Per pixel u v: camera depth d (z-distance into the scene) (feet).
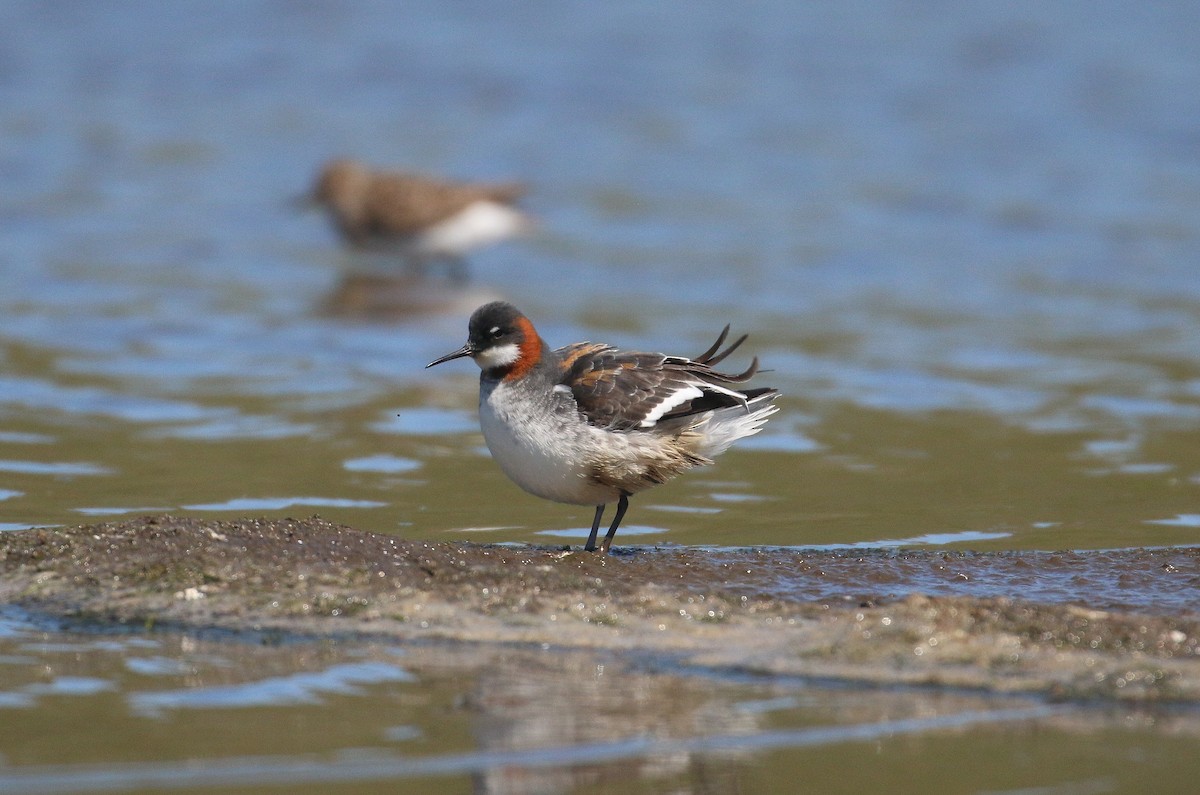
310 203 87.86
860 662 29.30
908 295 72.28
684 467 37.91
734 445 49.39
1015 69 117.50
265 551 33.86
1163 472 46.06
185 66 121.08
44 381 54.95
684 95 114.93
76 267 75.20
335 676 28.60
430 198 84.48
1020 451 48.57
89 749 25.08
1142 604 32.91
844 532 40.16
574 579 33.24
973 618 30.53
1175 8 129.59
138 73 119.44
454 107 113.50
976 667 28.94
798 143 104.42
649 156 102.27
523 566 34.19
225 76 119.44
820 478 45.70
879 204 90.79
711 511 42.32
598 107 112.78
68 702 27.09
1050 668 28.78
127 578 32.65
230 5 133.39
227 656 29.55
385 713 26.89
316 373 58.39
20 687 27.76
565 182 96.99
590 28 129.49
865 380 57.77
